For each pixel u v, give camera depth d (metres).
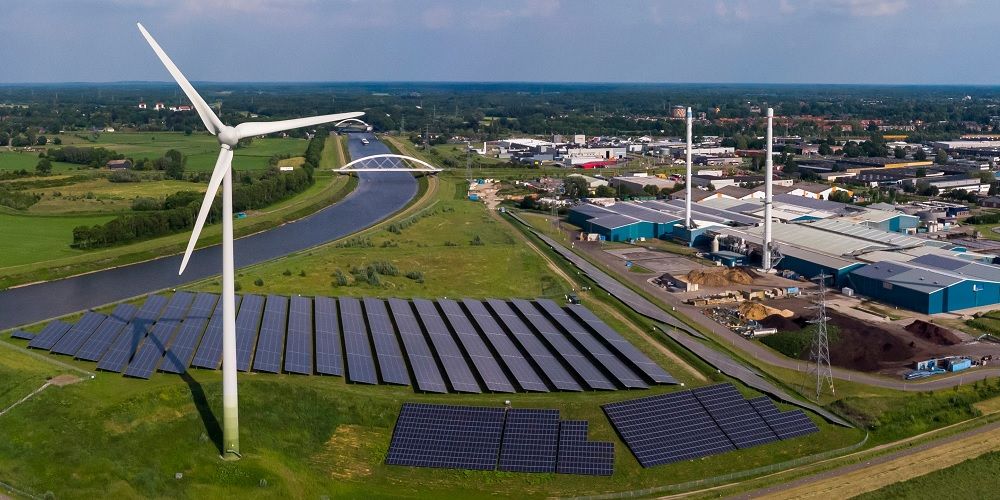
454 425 90.25
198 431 86.12
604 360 110.00
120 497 73.56
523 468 84.94
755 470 86.00
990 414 102.31
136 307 126.06
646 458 86.94
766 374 114.38
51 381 92.75
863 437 94.81
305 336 114.00
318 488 81.06
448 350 112.06
